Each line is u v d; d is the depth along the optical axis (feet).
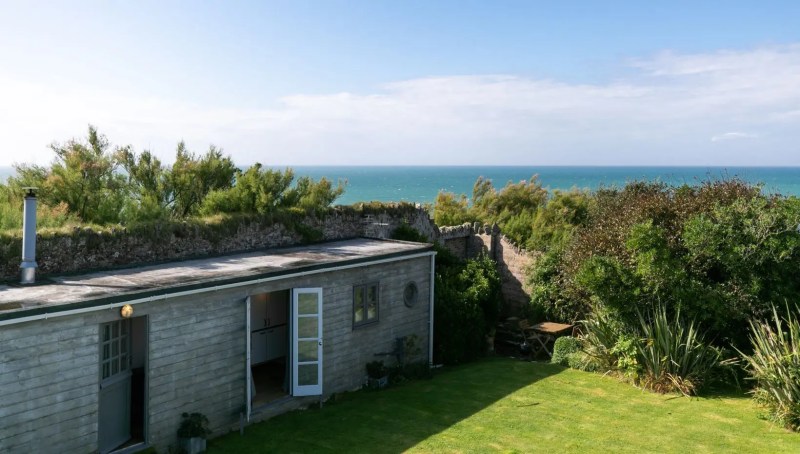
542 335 52.37
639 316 42.22
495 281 54.29
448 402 37.40
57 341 23.95
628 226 48.06
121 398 28.25
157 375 28.09
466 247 67.46
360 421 33.71
